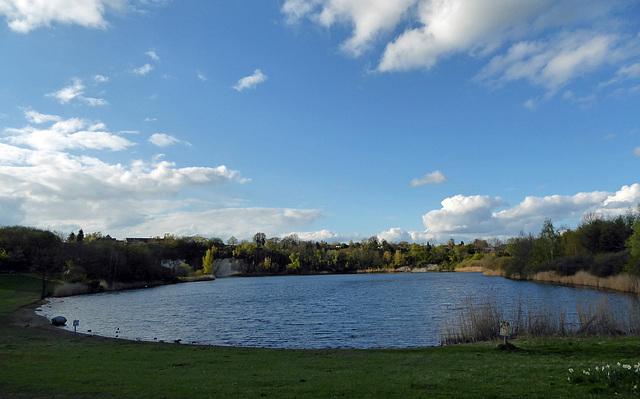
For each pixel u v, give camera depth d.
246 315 52.16
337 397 12.36
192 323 45.12
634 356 19.11
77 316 50.94
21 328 35.47
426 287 97.44
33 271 100.56
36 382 14.28
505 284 97.19
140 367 18.66
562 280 92.69
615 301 49.78
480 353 22.08
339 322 44.19
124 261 121.19
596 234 100.50
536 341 25.36
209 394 12.90
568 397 11.70
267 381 15.05
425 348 25.61
